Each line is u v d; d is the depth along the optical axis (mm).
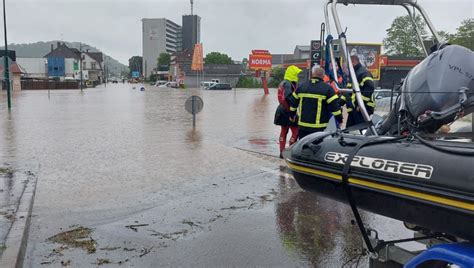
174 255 4586
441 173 2568
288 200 6449
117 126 15617
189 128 15133
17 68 58250
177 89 70375
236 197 6617
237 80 87125
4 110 23234
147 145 11203
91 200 6402
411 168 2729
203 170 8328
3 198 6129
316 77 7020
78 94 47656
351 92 4867
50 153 10000
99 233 5164
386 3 4465
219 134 13711
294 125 9055
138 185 7230
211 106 27781
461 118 3336
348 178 3082
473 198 2383
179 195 6699
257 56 64625
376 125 4027
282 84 8867
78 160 9188
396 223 5438
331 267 4312
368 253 3639
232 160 9258
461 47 3439
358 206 3145
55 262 4391
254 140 12438
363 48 33344
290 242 4918
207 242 4926
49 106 26906
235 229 5312
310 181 3482
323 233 5168
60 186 7117
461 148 2643
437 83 3346
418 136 2992
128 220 5609
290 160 3729
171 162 9039
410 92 3377
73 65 99438
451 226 2566
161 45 171250
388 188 2822
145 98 38156
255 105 28984
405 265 2898
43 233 5141
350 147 3225
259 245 4840
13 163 8812
